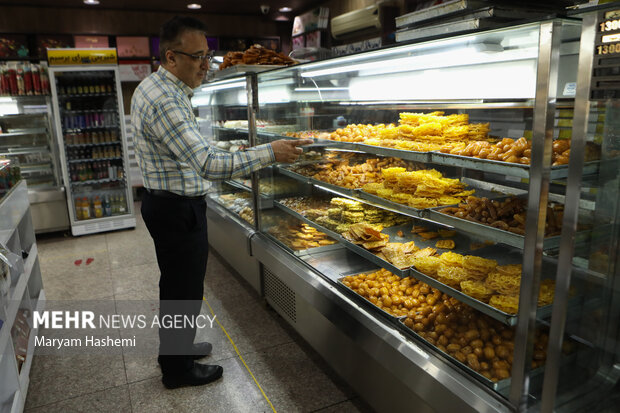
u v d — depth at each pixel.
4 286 2.04
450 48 1.59
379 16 3.88
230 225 3.47
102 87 5.16
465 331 1.61
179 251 2.11
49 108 5.04
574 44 1.13
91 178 5.31
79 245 4.83
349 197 2.29
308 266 2.48
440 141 1.85
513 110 1.65
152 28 6.60
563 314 1.17
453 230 2.05
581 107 1.05
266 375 2.39
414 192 1.89
